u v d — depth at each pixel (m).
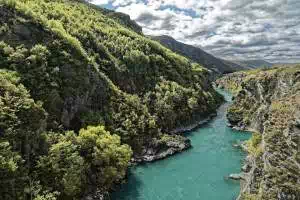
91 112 90.88
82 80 92.19
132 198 70.31
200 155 98.12
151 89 129.12
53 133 71.38
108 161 73.81
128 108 105.69
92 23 142.62
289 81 88.31
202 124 141.25
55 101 80.69
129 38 149.50
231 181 79.00
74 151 71.12
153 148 97.94
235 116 138.25
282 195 49.62
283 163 52.75
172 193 72.88
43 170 63.25
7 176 55.59
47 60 86.69
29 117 67.06
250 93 140.50
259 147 65.31
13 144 60.72
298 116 54.84
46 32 92.94
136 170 86.19
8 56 79.06
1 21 84.69
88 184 70.06
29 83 78.00
